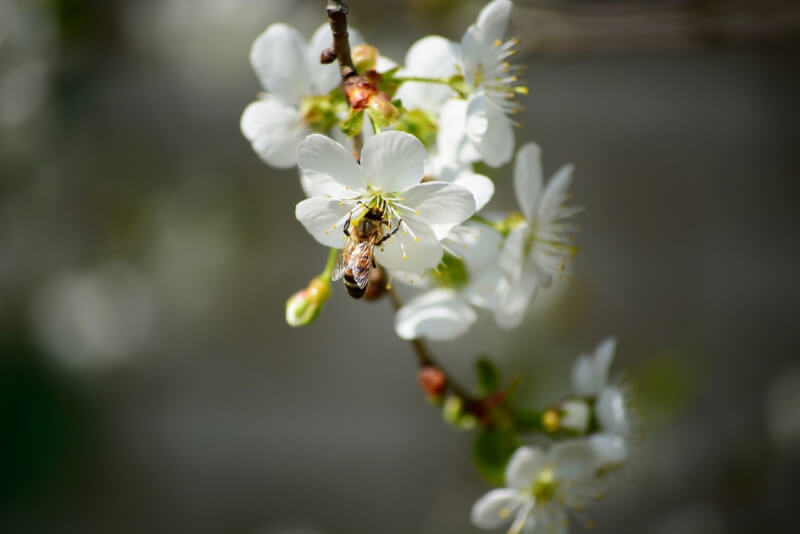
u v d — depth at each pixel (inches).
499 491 15.6
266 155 15.4
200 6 26.0
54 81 27.6
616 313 34.4
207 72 28.9
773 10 18.3
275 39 15.4
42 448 32.3
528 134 34.8
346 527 33.9
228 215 32.6
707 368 30.8
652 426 25.9
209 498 35.0
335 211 14.3
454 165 15.0
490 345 26.1
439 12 19.8
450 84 15.0
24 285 31.7
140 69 29.7
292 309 15.0
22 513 32.4
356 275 14.6
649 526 29.1
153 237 31.9
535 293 15.5
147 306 32.2
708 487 28.8
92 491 33.9
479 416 15.7
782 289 34.9
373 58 14.7
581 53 19.1
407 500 33.7
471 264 15.4
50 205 31.4
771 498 29.0
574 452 15.6
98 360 32.0
